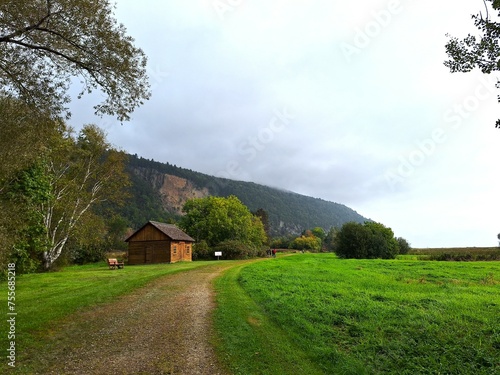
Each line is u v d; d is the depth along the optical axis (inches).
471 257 1676.9
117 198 1565.0
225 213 2501.2
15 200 810.8
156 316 418.0
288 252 3518.7
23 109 444.1
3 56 386.0
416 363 274.8
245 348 300.8
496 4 212.5
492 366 263.1
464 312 405.4
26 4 344.8
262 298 503.8
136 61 420.8
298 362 274.5
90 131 1449.3
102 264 1697.8
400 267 1057.5
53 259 1291.8
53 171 1301.7
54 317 401.7
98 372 249.8
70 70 422.9
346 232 1819.6
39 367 258.2
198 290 605.9
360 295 522.0
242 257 2090.3
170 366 261.6
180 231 1978.3
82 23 371.9
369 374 255.4
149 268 1216.8
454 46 243.4
